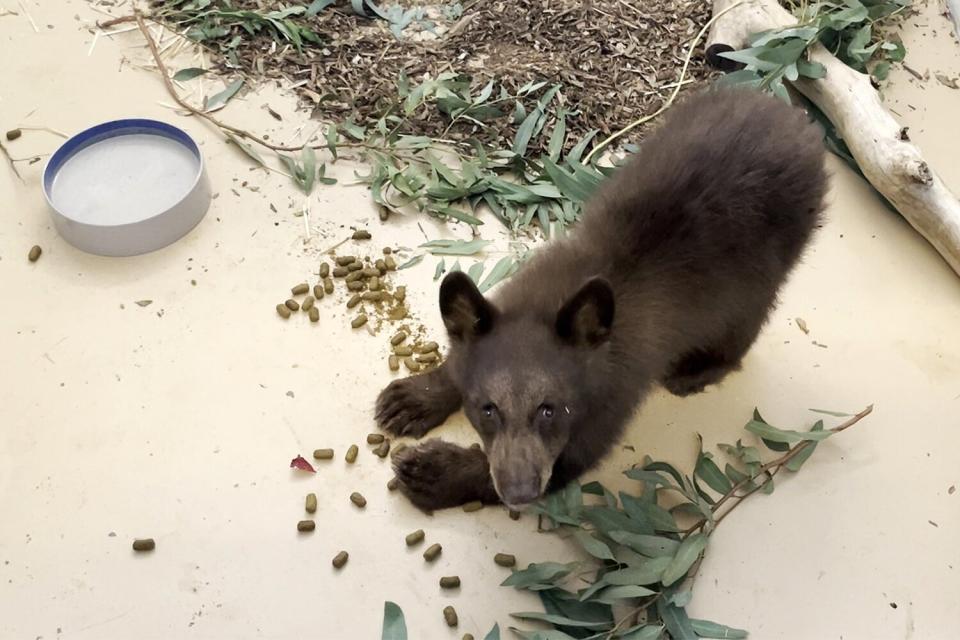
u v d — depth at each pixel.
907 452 1.50
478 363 1.28
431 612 1.33
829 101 1.80
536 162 1.75
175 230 1.62
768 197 1.40
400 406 1.47
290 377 1.51
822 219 1.49
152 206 1.65
